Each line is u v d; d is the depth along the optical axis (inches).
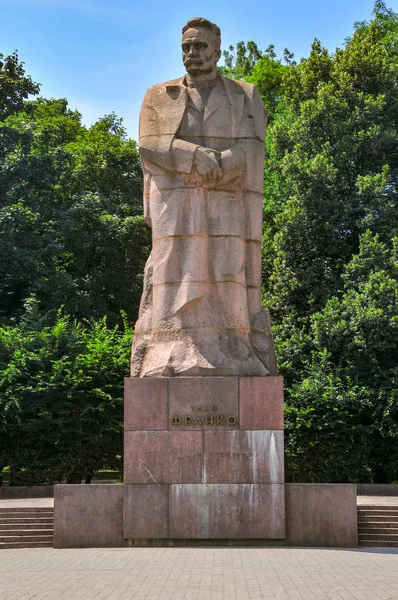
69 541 616.4
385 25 1690.5
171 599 392.8
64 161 1477.6
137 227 1558.8
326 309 1159.0
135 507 615.5
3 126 1427.2
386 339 1130.7
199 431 621.0
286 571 478.6
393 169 1339.8
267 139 1539.1
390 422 1066.1
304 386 1087.0
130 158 1689.2
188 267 652.1
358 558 538.9
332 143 1333.7
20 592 416.8
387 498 869.8
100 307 1509.6
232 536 610.5
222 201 664.4
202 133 671.1
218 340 645.3
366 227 1262.3
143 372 648.4
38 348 1099.3
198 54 679.1
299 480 1119.0
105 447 1083.9
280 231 1301.7
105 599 394.6
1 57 1620.3
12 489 978.1
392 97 1368.1
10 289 1396.4
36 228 1409.9
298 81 1453.0
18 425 1022.4
